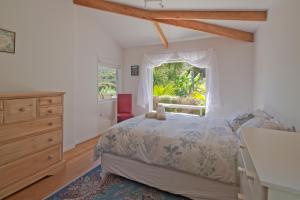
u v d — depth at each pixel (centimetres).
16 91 259
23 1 265
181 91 491
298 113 171
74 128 367
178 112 493
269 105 263
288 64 195
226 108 423
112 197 208
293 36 183
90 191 218
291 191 63
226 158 177
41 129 236
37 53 288
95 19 420
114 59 503
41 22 292
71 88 355
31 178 223
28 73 276
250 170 98
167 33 438
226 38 415
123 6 321
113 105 511
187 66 479
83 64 396
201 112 461
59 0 322
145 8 318
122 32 462
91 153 336
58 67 325
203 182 192
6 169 198
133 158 228
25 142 216
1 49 241
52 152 254
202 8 283
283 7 210
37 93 231
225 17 283
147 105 520
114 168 246
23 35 267
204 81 458
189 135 214
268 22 267
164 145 209
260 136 126
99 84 459
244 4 256
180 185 204
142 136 225
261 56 313
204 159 185
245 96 402
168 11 312
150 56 503
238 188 174
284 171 75
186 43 461
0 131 191
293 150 99
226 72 419
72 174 257
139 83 520
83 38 392
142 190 223
